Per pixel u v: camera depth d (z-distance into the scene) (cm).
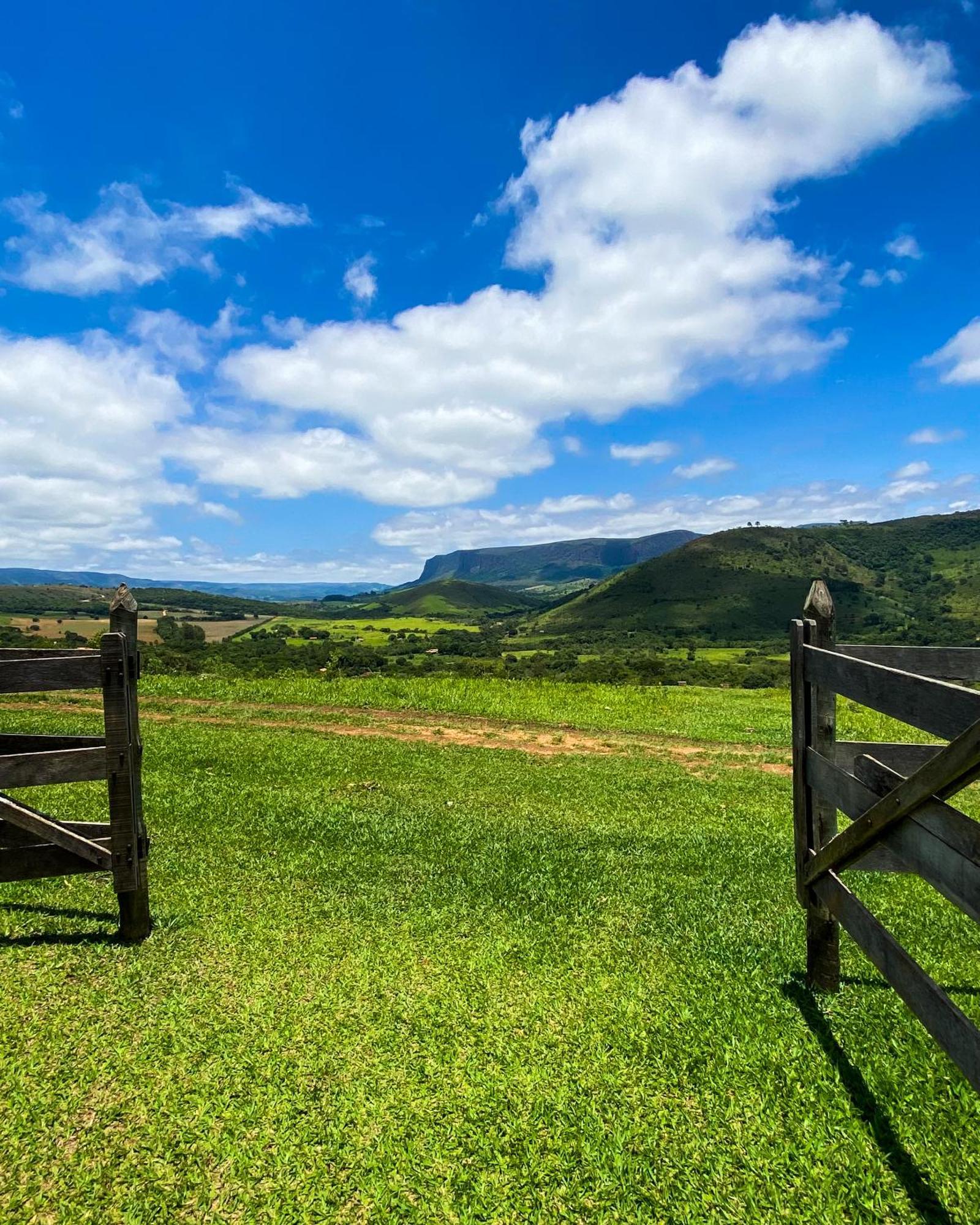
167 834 884
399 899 713
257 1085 423
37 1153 368
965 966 599
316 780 1209
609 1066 454
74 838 557
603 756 1554
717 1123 405
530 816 1047
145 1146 375
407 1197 351
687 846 930
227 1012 495
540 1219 340
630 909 711
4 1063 431
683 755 1598
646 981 564
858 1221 340
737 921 687
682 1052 469
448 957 593
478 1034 484
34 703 1844
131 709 568
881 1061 461
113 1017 482
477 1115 406
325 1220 336
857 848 416
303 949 594
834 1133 397
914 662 513
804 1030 495
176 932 609
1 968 535
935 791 314
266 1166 365
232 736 1562
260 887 728
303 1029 480
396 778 1255
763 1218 342
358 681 2520
